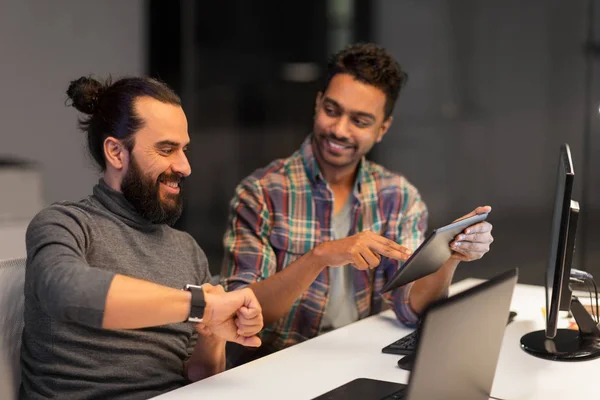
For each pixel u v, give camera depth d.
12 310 1.57
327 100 2.09
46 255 1.37
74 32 4.50
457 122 5.00
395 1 5.05
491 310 1.23
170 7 5.11
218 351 1.66
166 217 1.60
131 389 1.52
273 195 2.14
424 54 5.02
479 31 4.88
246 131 5.39
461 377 1.20
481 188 5.00
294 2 5.25
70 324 1.49
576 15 4.62
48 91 4.41
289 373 1.58
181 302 1.35
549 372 1.62
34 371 1.52
